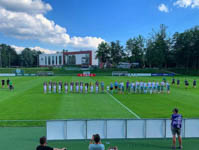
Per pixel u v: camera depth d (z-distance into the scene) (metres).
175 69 74.69
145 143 8.20
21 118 12.27
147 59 81.50
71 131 8.39
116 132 8.55
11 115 13.01
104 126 8.49
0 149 7.55
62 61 113.44
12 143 8.16
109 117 12.68
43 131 9.70
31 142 8.27
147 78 47.84
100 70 74.56
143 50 84.06
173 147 7.66
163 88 26.62
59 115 13.10
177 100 18.97
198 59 74.31
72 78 47.84
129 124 8.55
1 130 9.86
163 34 77.62
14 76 56.94
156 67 90.81
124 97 20.77
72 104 16.81
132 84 24.95
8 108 15.14
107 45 87.56
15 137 8.87
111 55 87.75
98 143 5.52
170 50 78.62
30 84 33.44
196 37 70.56
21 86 30.38
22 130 9.87
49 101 18.14
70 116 12.87
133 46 85.00
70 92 24.28
